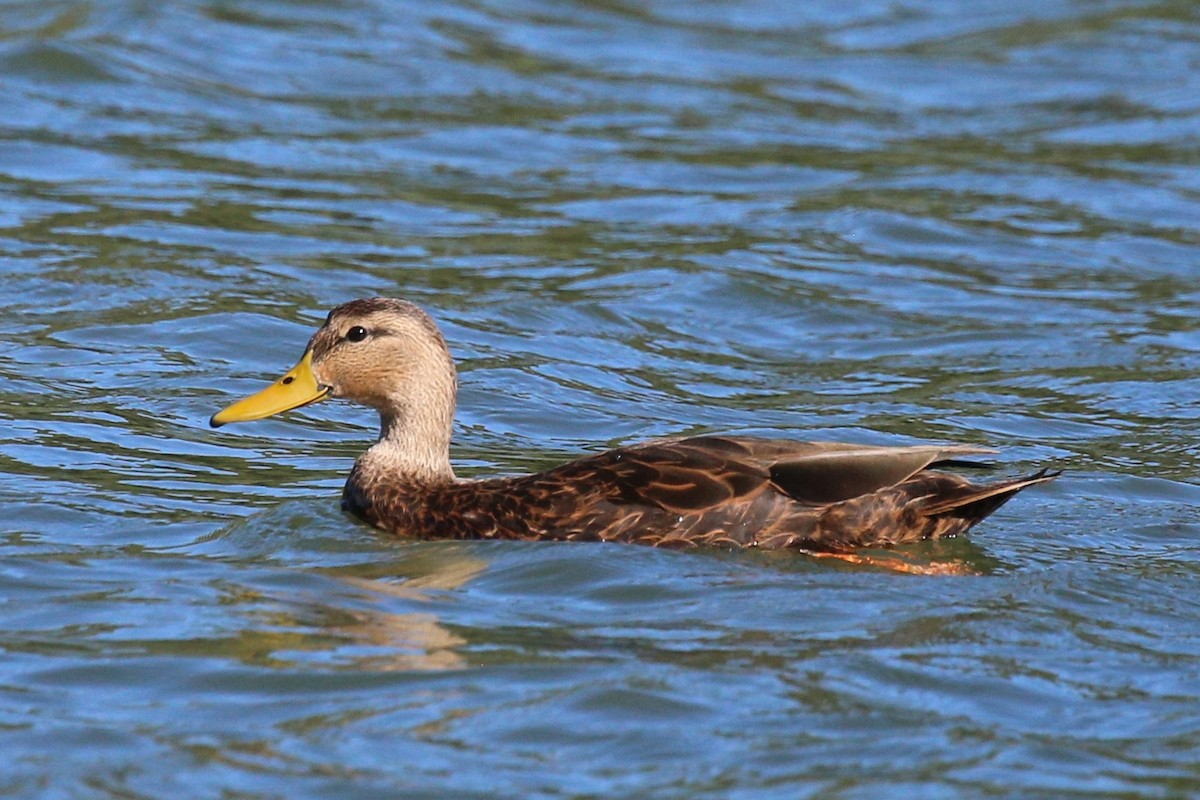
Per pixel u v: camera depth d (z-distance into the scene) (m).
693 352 18.58
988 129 27.86
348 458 15.07
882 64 31.38
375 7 32.19
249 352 17.69
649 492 12.36
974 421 16.41
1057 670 10.28
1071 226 23.17
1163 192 24.56
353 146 25.47
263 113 26.58
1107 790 8.80
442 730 9.44
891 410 16.77
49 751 9.13
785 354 18.69
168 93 26.86
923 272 21.34
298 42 29.92
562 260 21.19
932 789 8.78
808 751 9.20
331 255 20.80
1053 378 17.80
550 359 17.95
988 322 19.58
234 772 8.95
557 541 12.39
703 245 21.91
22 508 13.17
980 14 34.56
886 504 12.24
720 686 9.96
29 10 29.62
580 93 28.91
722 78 30.23
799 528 12.24
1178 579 11.88
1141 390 17.38
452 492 12.86
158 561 12.09
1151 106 28.86
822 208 23.61
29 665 10.20
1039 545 12.69
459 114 27.30
